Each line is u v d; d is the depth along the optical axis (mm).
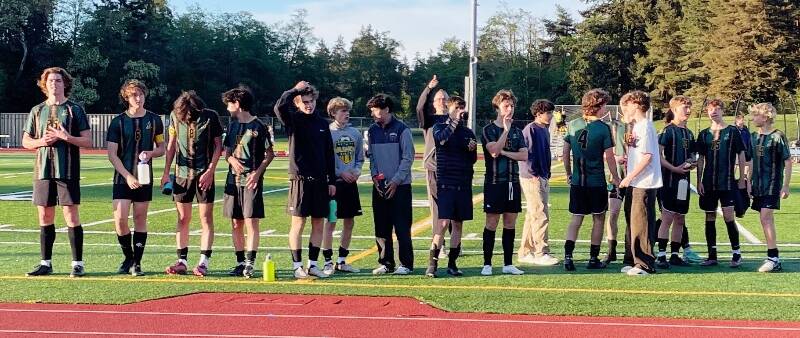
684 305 6762
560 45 83188
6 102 67500
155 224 12883
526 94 82125
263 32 87812
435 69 92625
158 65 75312
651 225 8523
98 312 6441
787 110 59500
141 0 73125
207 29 84688
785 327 6027
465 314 6426
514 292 7340
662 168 9070
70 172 8055
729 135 8984
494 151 8188
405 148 8539
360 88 96188
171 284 7695
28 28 68188
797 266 9062
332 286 7652
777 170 8648
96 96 66750
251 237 8211
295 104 8133
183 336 5719
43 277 8055
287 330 5891
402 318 6273
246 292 7293
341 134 8703
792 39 56969
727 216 9062
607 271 8719
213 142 8305
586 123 8805
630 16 75250
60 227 12250
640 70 72000
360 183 21656
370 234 11930
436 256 8312
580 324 6105
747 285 7781
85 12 70500
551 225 13305
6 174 25094
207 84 81750
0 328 5910
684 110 9109
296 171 8062
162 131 8422
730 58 57750
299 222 8125
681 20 68688
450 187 8180
